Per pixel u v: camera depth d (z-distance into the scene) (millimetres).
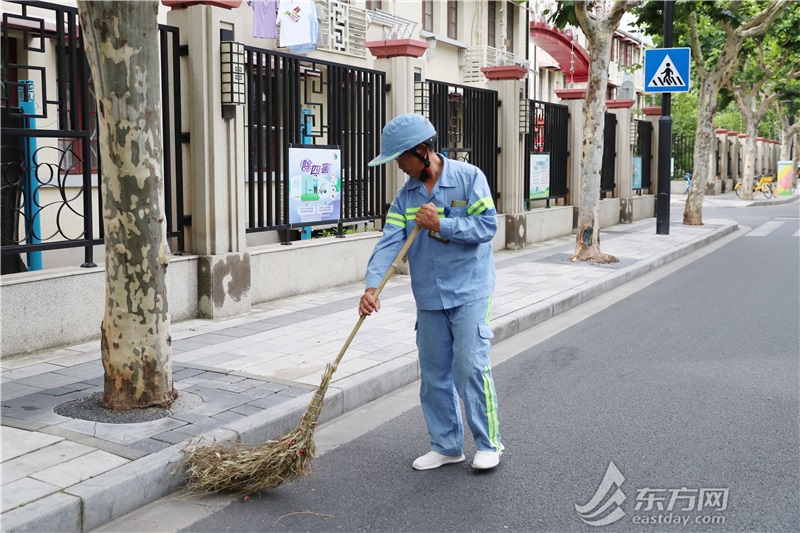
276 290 8680
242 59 7648
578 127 16641
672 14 15555
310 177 9156
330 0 14281
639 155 21062
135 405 4648
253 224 8391
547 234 15500
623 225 19219
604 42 11672
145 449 4055
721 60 18188
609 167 18938
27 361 5871
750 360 6594
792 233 18391
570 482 4047
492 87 13602
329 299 8750
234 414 4648
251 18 12906
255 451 3939
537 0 26859
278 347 6430
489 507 3754
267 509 3756
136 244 4527
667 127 16516
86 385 5191
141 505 3770
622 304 9438
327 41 14266
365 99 10031
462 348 4105
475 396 4145
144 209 4520
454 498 3863
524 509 3729
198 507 3775
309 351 6301
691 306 9211
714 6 16922
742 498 3834
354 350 6367
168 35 7504
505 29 24469
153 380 4684
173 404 4777
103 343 4668
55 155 8977
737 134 41969
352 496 3898
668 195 16672
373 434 4844
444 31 20719
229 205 7715
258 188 8445
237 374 5535
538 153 15023
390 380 5781
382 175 10430
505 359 6754
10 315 5953
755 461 4320
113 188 4484
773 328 7891
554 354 6918
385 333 7004
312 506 3783
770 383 5891
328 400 5094
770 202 30266
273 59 9195
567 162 16828
